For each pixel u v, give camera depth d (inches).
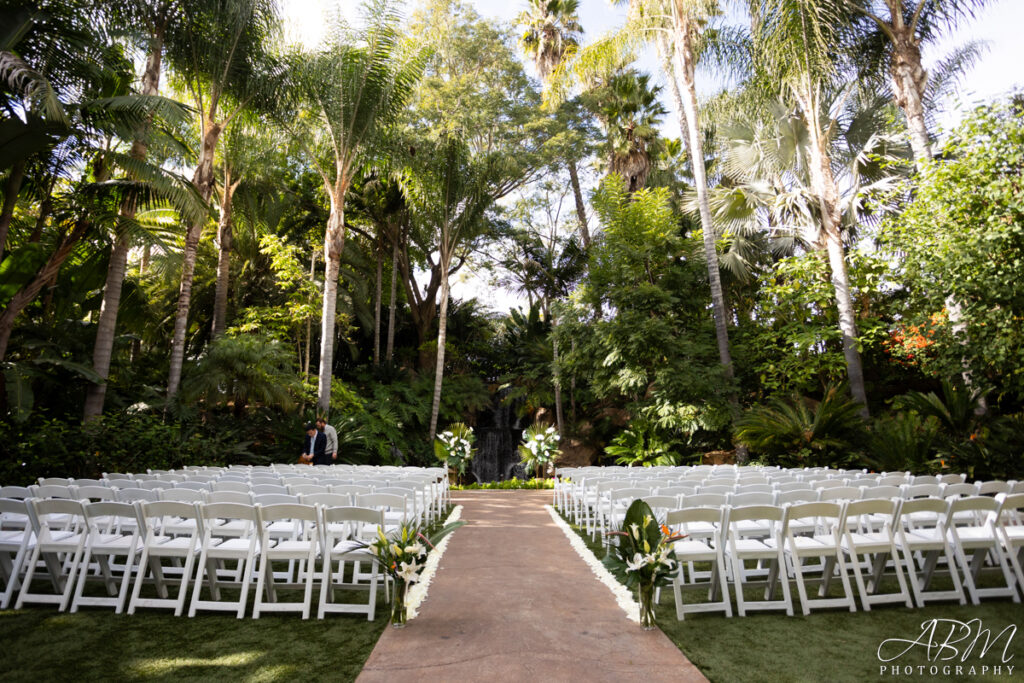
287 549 176.7
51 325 511.2
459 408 905.5
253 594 197.9
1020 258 357.7
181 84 549.3
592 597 190.7
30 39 346.6
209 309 845.8
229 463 477.4
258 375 534.6
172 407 493.0
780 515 179.2
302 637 155.0
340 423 564.7
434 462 741.9
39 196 405.1
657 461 566.3
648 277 647.8
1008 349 367.6
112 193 409.1
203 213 426.3
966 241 368.5
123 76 428.8
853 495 216.5
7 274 417.7
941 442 405.1
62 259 416.5
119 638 153.3
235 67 513.0
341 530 218.1
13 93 333.1
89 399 427.5
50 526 210.2
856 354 526.3
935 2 507.2
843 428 469.4
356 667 135.4
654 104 908.6
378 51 576.4
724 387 550.3
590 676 130.3
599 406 833.5
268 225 818.2
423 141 704.4
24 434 359.3
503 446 976.3
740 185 707.4
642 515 174.6
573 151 885.2
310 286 682.8
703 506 186.4
